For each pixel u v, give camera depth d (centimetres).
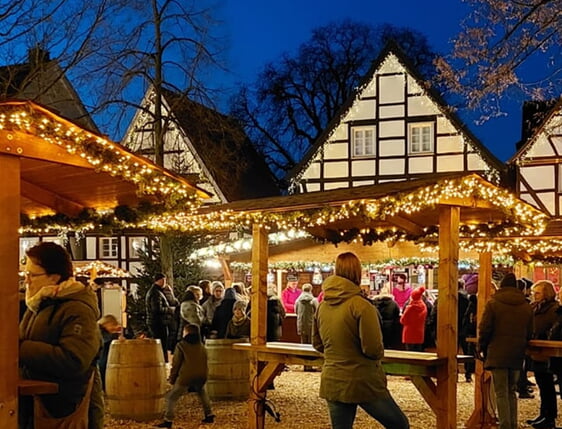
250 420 899
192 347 953
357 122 2756
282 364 884
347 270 615
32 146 467
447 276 773
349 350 604
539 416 977
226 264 1925
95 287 1481
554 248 1066
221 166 2875
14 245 453
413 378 776
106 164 498
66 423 450
